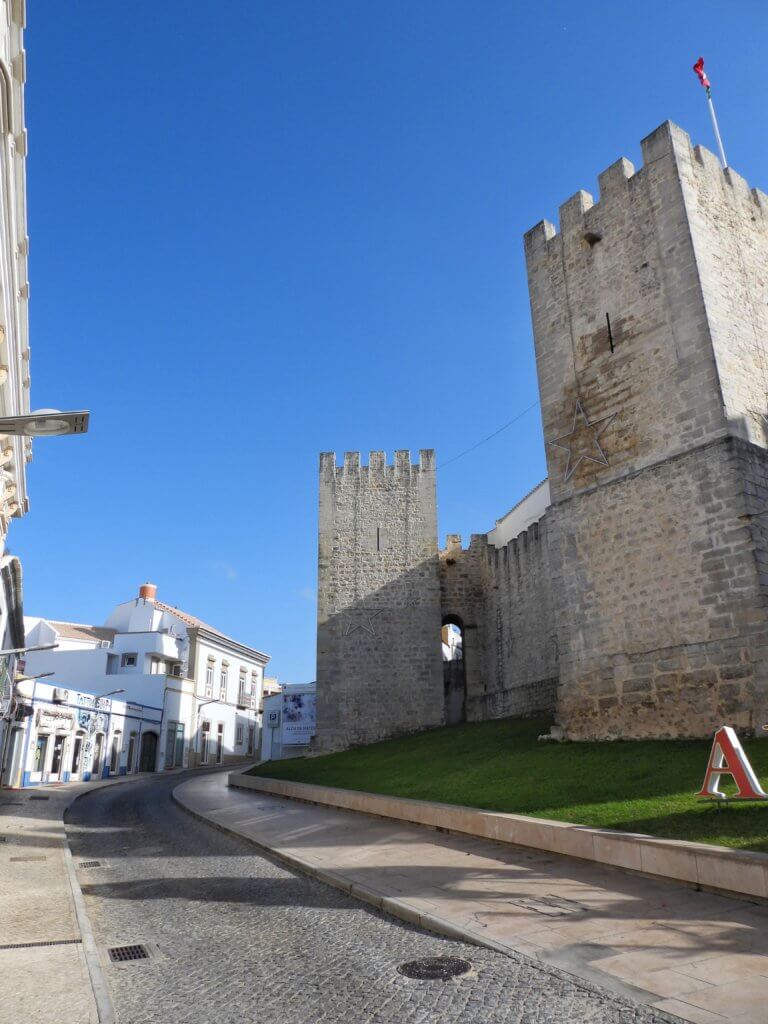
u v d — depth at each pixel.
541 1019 5.38
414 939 7.70
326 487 37.16
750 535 16.47
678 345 18.80
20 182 9.79
